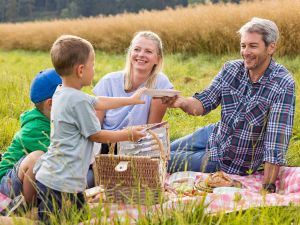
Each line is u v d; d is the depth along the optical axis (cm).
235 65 551
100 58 2119
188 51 2023
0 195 457
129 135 434
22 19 8412
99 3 7588
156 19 2436
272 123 514
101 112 561
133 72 558
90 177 523
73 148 416
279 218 396
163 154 472
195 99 557
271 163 507
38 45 3122
